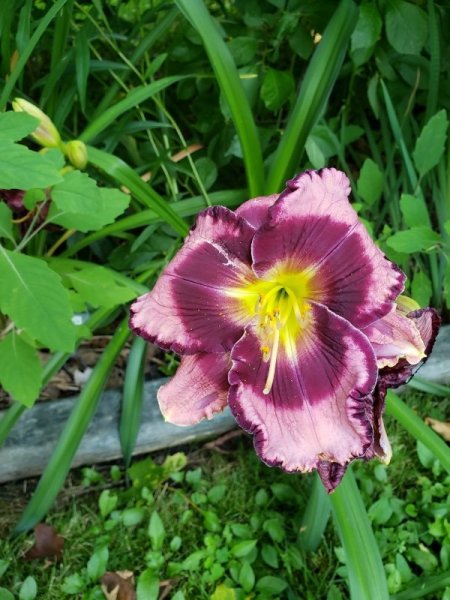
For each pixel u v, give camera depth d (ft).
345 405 0.93
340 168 1.99
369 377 0.91
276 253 0.91
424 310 1.02
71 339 1.02
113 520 1.55
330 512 1.53
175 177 1.83
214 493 1.61
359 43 1.59
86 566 1.49
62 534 1.54
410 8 1.62
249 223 0.95
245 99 1.42
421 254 1.93
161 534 1.49
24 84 1.87
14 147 0.98
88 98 1.98
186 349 0.98
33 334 1.01
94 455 1.65
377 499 1.60
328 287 0.93
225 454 1.74
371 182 1.63
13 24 1.72
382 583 1.19
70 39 1.77
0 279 1.03
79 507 1.61
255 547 1.50
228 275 0.94
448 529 1.48
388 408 1.42
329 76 1.44
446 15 1.78
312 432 0.95
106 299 1.30
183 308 0.96
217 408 1.01
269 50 1.75
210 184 1.79
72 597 1.43
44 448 1.59
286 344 0.97
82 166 1.35
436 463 1.61
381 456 1.02
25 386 1.18
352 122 2.06
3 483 1.65
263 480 1.65
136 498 1.61
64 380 1.78
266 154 1.89
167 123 1.71
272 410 0.95
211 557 1.47
